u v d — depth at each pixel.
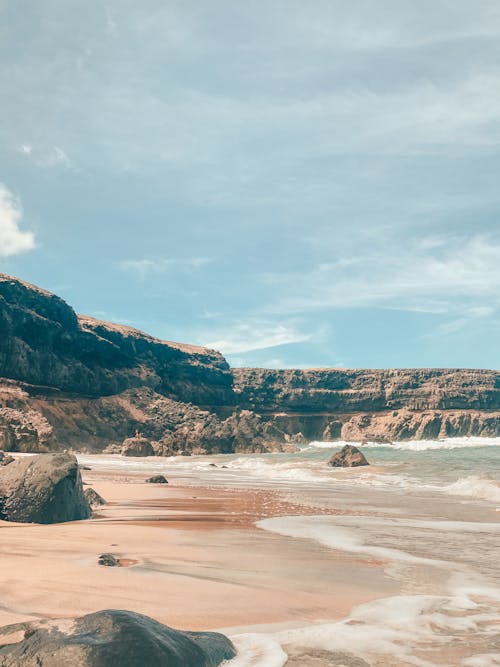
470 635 5.15
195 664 4.04
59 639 4.00
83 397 118.56
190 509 16.81
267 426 123.38
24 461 14.45
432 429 166.75
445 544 10.48
